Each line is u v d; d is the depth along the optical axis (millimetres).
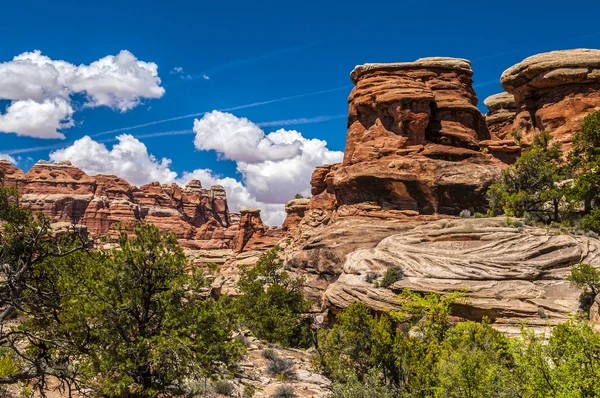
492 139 64375
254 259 105188
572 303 29516
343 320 22984
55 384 13211
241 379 17719
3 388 11453
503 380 12586
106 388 10898
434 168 54531
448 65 61719
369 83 61188
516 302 30500
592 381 10312
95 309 11812
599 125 44000
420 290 33094
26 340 14922
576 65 57406
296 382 19031
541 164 48906
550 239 35781
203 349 12453
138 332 12484
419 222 53281
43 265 12828
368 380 18172
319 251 55375
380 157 57438
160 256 13211
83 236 11992
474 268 34156
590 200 42562
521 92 62656
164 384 12391
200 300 13555
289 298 41844
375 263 39125
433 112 59781
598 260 33625
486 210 52062
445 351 18000
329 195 87438
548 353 11633
